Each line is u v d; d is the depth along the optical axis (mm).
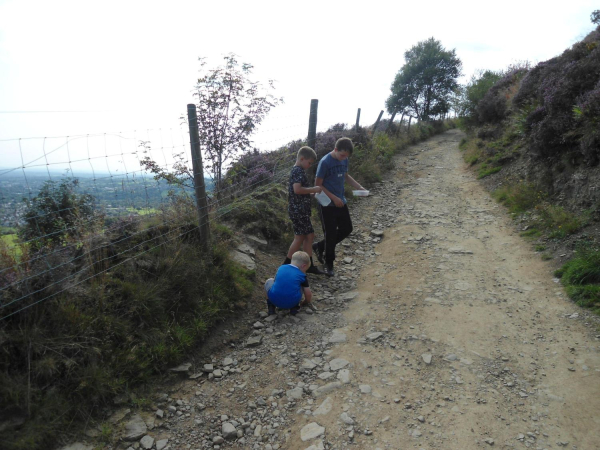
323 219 4918
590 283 4270
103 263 3461
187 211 4457
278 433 2721
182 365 3312
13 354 2600
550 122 7125
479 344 3590
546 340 3596
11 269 2830
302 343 3715
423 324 3939
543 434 2582
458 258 5465
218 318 3838
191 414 2887
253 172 6789
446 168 11836
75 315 2936
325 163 4680
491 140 12172
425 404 2893
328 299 4578
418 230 6625
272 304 4152
